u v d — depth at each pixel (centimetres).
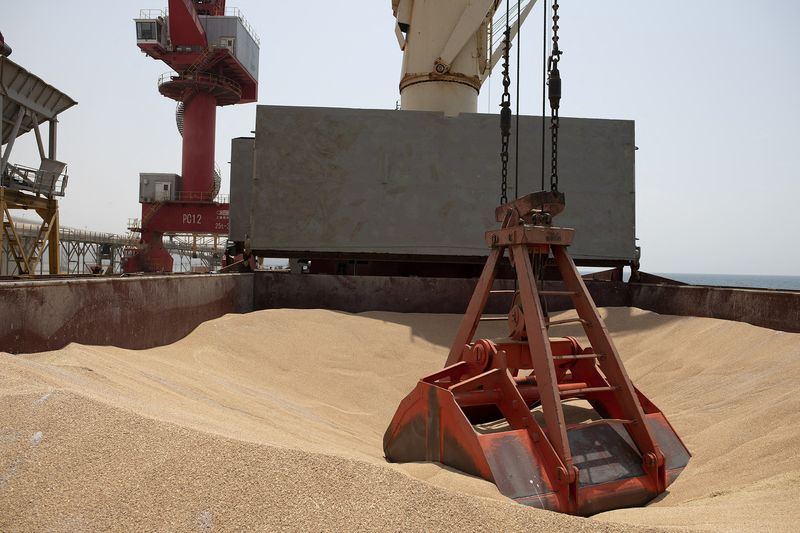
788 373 760
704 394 829
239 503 317
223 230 4503
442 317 1540
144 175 4516
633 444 564
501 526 319
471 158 1761
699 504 430
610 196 1792
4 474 330
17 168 2730
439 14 2005
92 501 313
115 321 804
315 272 1986
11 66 2552
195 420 462
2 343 566
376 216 1739
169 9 4775
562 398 571
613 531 318
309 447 492
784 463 471
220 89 5109
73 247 5728
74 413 396
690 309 1295
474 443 509
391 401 963
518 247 621
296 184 1730
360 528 305
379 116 1750
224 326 1150
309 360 1081
